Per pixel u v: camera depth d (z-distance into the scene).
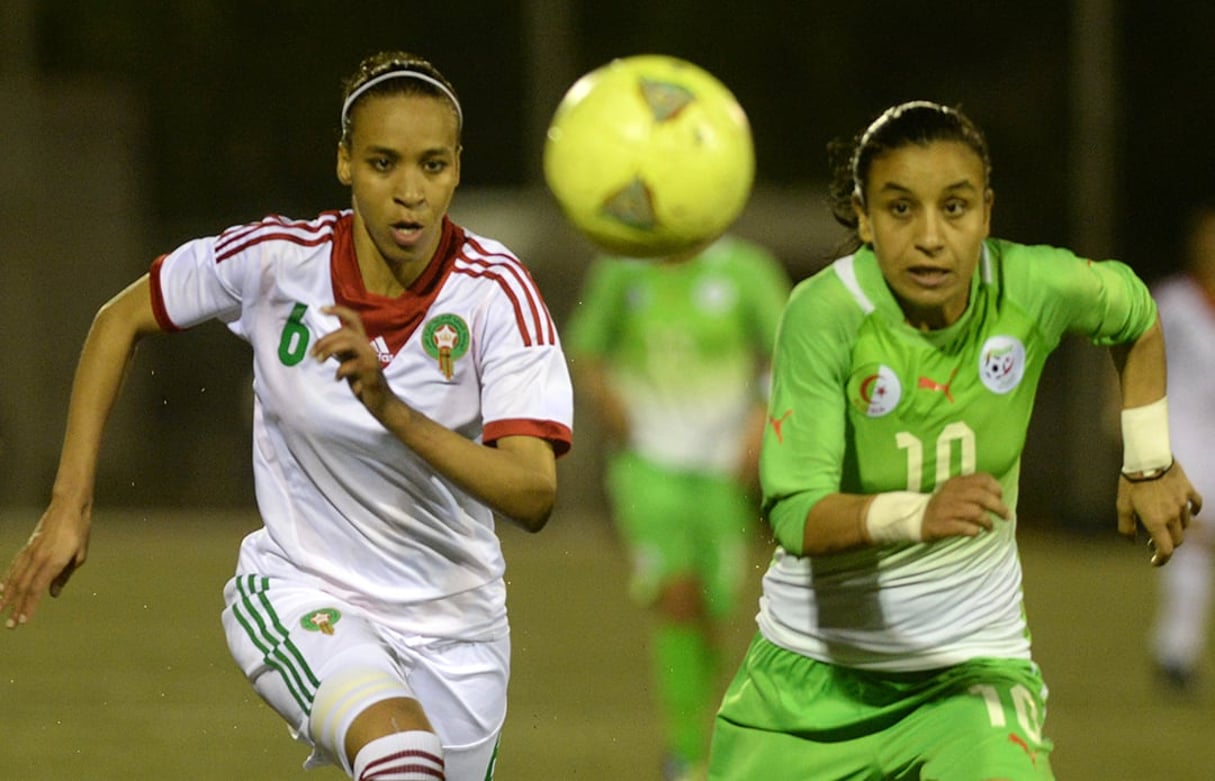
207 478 77.69
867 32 96.56
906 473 15.84
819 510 14.73
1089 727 32.00
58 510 15.77
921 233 14.78
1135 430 16.89
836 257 16.58
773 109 96.62
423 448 14.37
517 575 56.03
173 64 93.06
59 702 32.81
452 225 15.82
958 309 15.46
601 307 30.75
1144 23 97.00
